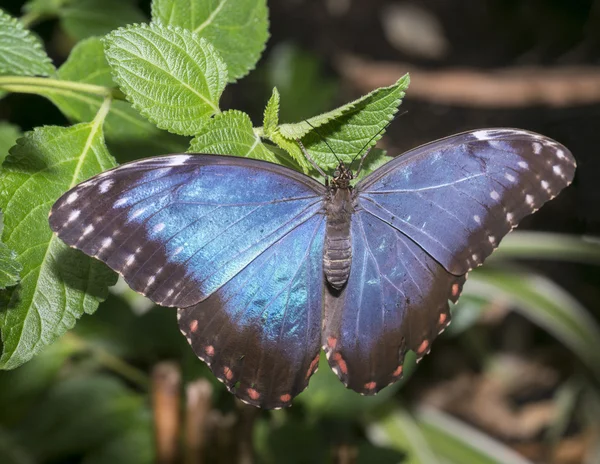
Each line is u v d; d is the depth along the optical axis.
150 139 0.50
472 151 0.47
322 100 0.67
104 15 0.55
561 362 0.71
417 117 0.79
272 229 0.47
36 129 0.46
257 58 0.49
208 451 0.56
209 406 0.55
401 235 0.48
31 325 0.45
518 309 0.72
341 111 0.45
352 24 0.84
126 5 0.55
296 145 0.46
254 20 0.49
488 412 0.68
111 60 0.46
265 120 0.47
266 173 0.47
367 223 0.48
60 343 0.57
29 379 0.57
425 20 0.86
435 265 0.48
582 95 0.75
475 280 0.64
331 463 0.57
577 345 0.63
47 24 0.62
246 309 0.47
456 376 0.70
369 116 0.46
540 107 0.77
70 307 0.46
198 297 0.46
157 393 0.55
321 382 0.56
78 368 0.59
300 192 0.47
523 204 0.47
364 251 0.48
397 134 0.78
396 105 0.46
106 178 0.45
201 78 0.46
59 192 0.46
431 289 0.48
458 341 0.70
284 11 0.84
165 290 0.46
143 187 0.45
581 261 0.76
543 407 0.69
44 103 0.60
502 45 0.85
